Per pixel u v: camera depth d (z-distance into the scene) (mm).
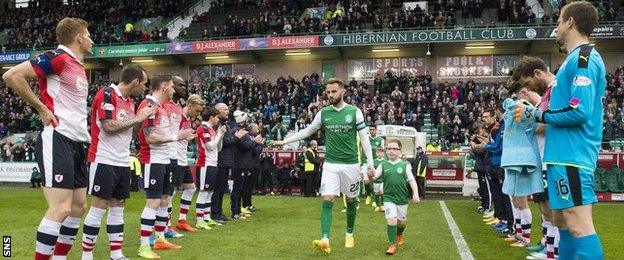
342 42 29859
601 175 17953
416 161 18578
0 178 25172
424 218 11477
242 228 9461
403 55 32625
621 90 24812
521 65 5371
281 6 35906
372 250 7227
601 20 28141
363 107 26234
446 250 7262
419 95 26641
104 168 5738
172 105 8102
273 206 14344
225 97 29859
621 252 7344
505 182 6473
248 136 11109
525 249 7363
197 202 9508
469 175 19719
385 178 7312
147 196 6812
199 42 32062
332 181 7227
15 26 41125
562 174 3877
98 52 33375
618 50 30109
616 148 20266
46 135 4664
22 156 26250
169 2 39812
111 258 6145
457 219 11289
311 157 18797
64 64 4711
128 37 34375
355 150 7359
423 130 25188
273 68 34750
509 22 29484
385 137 20562
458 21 32219
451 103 25859
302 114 26156
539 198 6090
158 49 32656
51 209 4617
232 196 11102
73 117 4789
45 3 43125
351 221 7523
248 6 36969
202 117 9711
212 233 8773
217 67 35688
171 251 7016
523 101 5461
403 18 30094
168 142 6887
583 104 3719
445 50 31609
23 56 34969
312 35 30391
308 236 8438
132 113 6223
